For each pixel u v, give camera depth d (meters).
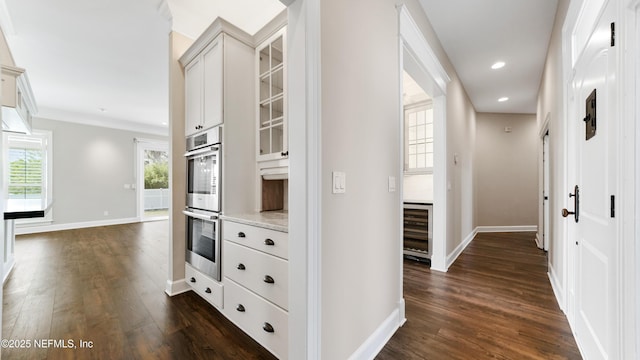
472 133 5.18
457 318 2.02
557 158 2.50
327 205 1.28
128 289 2.56
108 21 2.73
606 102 1.27
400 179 1.99
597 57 1.38
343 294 1.38
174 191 2.50
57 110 5.66
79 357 1.58
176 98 2.54
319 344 1.21
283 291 1.47
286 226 1.48
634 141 1.05
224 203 2.08
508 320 1.99
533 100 4.97
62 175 5.85
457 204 3.88
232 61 2.17
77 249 4.07
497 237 5.13
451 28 2.75
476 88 4.38
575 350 1.64
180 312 2.12
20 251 3.96
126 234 5.25
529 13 2.52
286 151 2.01
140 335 1.80
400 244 1.97
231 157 2.15
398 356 1.59
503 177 5.85
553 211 2.70
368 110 1.62
